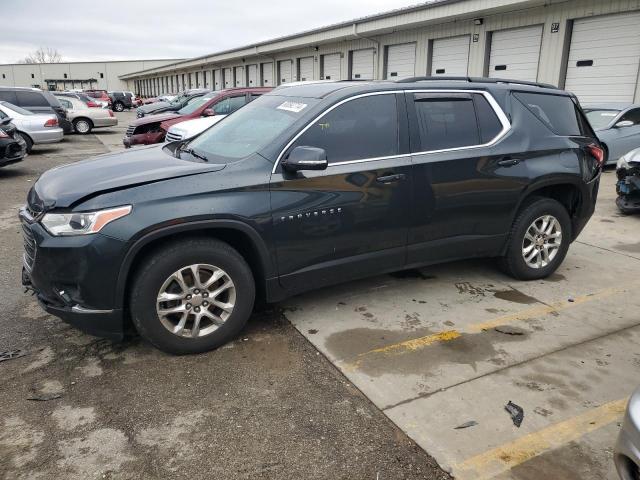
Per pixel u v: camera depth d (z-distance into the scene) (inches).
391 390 125.2
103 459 102.9
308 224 145.1
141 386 126.6
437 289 185.2
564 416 116.0
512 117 180.1
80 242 123.7
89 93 1806.1
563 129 192.7
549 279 196.2
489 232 178.1
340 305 171.6
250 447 106.6
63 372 132.5
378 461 102.7
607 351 143.6
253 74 1395.2
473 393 124.0
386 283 190.4
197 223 130.7
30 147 580.7
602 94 558.3
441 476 99.0
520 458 103.3
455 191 166.4
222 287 139.7
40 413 116.4
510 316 164.4
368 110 156.2
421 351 142.9
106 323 129.1
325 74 1044.5
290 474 99.5
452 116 169.2
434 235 167.5
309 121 147.9
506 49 653.3
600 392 124.7
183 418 115.2
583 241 248.1
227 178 136.5
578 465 101.7
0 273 201.8
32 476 98.2
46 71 3533.5
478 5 625.6
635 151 294.0
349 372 132.6
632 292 184.2
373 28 809.5
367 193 152.0
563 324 159.5
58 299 129.9
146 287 130.0
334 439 108.9
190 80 2069.4
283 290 148.6
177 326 136.0
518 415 116.0
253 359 139.1
